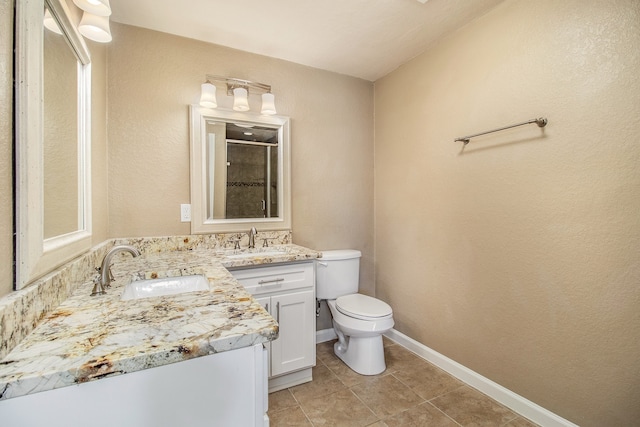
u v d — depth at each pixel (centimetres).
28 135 69
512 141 155
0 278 61
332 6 161
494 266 165
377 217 259
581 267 129
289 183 222
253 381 70
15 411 51
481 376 172
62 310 81
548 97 140
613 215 120
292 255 175
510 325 158
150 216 180
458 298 187
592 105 125
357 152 254
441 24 179
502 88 159
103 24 110
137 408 60
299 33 187
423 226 212
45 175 84
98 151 148
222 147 200
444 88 194
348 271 228
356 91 253
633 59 114
